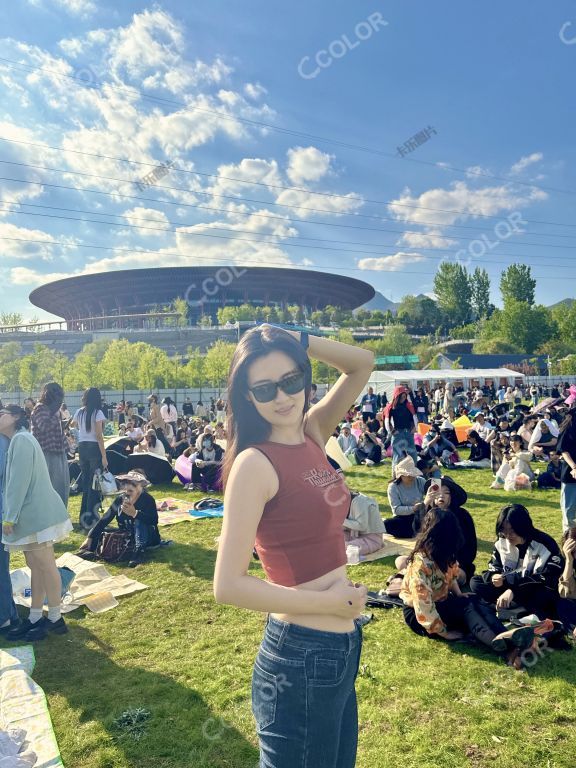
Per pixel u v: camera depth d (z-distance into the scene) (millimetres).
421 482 8266
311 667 1489
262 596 1398
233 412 1639
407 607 5047
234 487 1483
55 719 3732
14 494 4809
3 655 4543
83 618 5465
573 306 90750
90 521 8867
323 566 1548
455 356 68312
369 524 7371
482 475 12961
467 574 5781
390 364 57438
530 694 3895
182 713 3768
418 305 143125
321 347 1788
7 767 3041
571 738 3387
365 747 3355
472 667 4297
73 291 170750
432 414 26344
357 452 15055
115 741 3477
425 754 3264
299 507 1519
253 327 1716
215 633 5051
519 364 67875
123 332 123625
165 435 16844
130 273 159750
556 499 10031
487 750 3295
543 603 4945
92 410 8938
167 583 6355
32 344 127562
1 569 5195
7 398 60000
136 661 4551
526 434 13945
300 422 1694
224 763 3264
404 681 4102
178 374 64500
